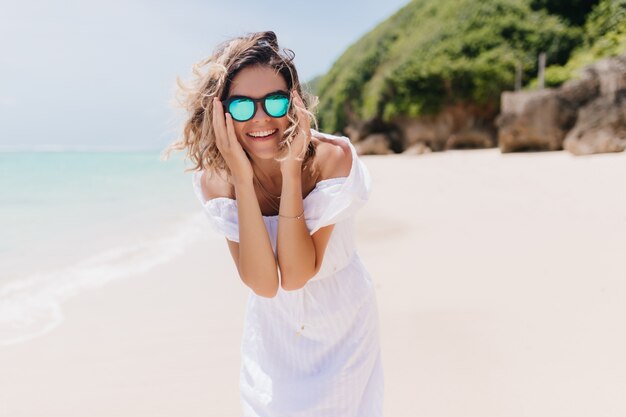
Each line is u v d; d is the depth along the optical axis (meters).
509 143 18.80
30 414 2.62
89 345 3.46
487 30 29.08
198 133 1.80
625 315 3.21
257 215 1.63
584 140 14.98
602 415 2.27
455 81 28.69
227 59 1.63
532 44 27.67
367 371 1.83
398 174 15.08
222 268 5.59
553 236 5.30
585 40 26.27
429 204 8.42
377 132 33.28
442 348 3.09
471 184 10.65
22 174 25.91
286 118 1.63
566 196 7.57
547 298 3.65
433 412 2.44
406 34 36.56
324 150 1.75
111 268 5.70
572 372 2.64
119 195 14.53
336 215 1.66
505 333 3.18
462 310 3.63
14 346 3.47
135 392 2.82
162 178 22.55
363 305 1.84
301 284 1.65
